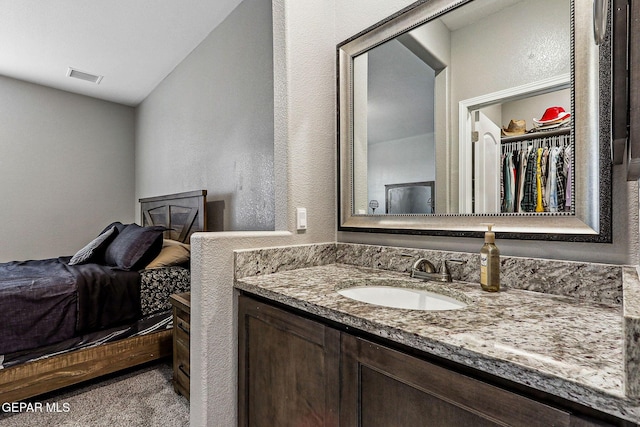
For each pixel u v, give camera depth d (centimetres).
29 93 366
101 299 198
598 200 94
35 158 370
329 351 92
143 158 417
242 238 137
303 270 148
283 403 109
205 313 126
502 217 114
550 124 104
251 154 224
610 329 72
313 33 164
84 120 404
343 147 168
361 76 162
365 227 158
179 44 288
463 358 64
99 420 164
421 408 72
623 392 46
